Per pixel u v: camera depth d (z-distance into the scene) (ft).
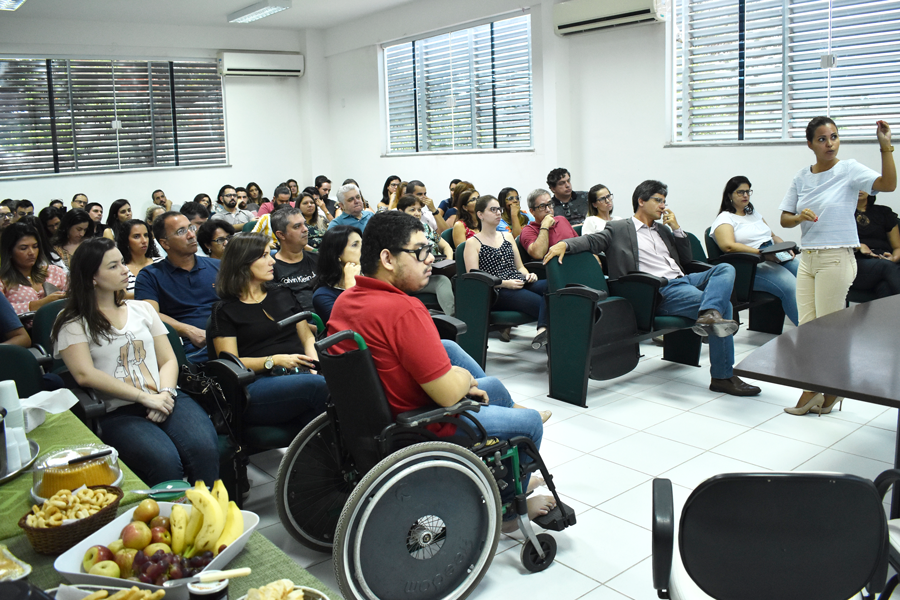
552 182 18.04
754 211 15.23
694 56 18.56
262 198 29.68
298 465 6.82
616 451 9.61
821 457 9.21
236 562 3.64
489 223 13.71
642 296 12.20
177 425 7.26
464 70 25.16
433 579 5.98
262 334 8.44
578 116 21.40
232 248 8.33
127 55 28.25
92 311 7.09
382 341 5.94
